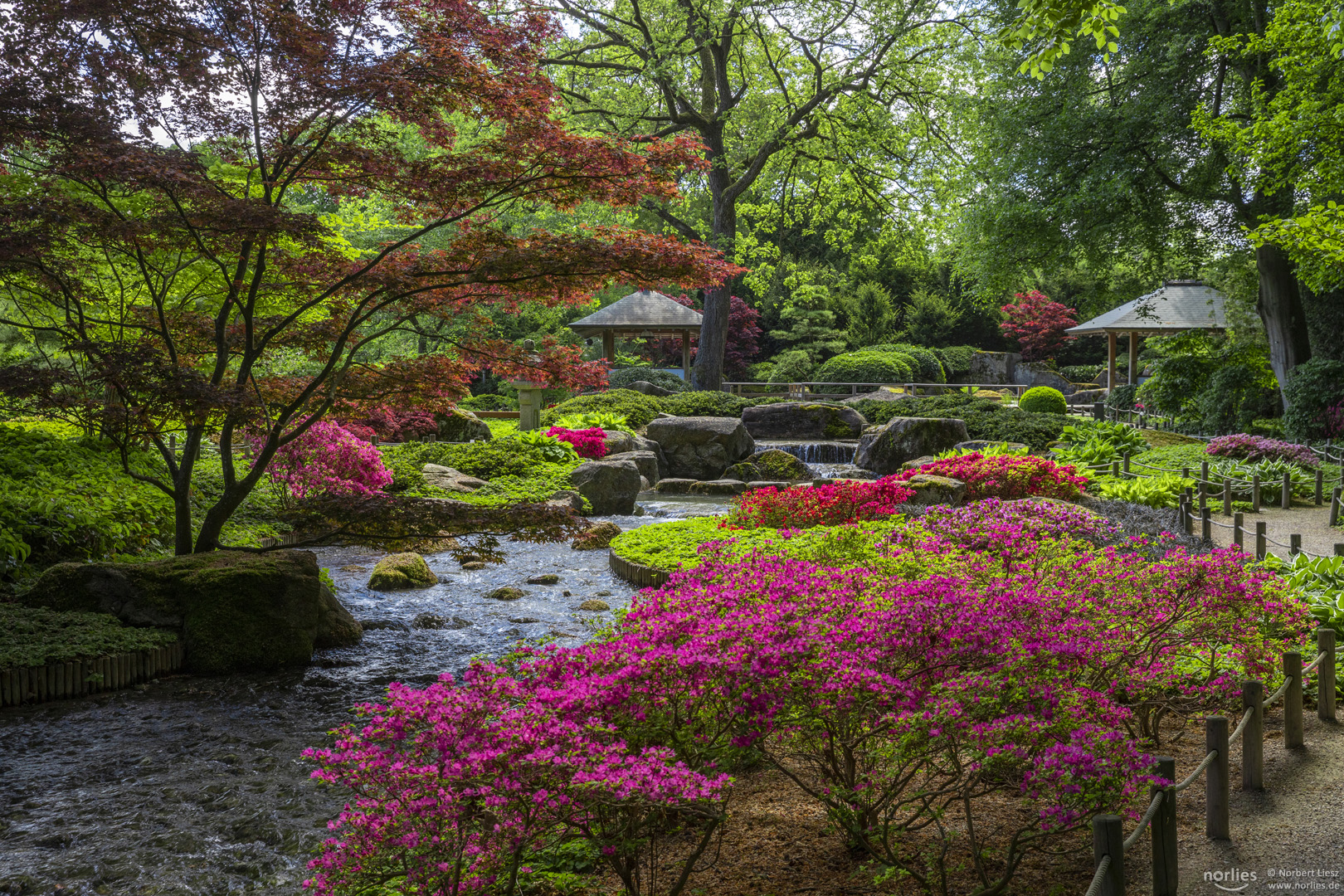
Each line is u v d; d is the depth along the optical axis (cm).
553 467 1666
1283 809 374
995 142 2058
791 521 1087
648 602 381
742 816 384
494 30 646
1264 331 2219
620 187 696
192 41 646
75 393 675
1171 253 2058
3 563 771
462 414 1969
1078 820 278
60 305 809
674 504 1619
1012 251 2069
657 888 322
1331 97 1309
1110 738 272
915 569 547
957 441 1902
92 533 861
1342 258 1140
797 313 4250
